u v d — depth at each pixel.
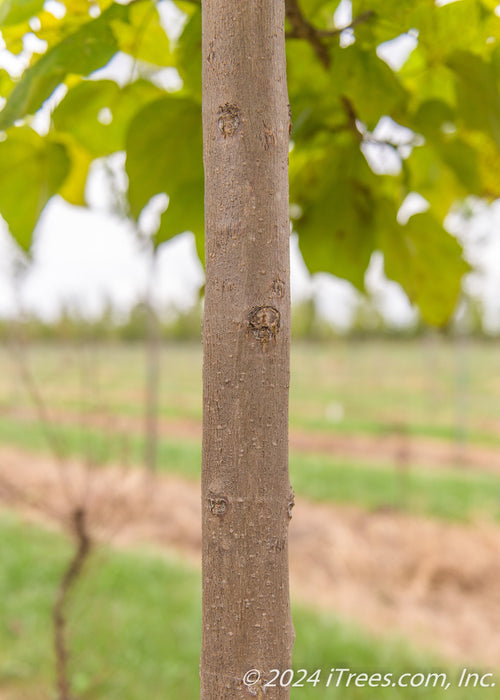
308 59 1.14
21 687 4.75
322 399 28.75
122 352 47.16
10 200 1.20
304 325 34.03
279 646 0.61
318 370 38.47
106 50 0.91
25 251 1.23
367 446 17.98
